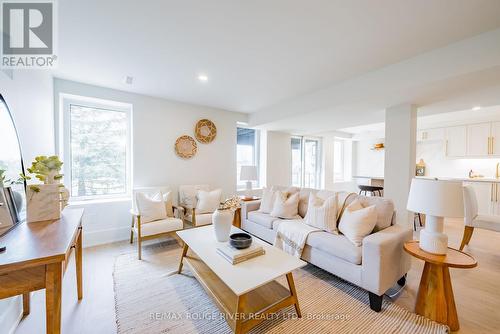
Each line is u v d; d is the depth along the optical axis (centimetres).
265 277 142
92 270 231
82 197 317
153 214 283
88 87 302
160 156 365
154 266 241
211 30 184
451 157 518
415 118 296
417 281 209
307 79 285
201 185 386
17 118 167
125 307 173
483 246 302
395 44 202
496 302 178
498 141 450
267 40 198
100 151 330
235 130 457
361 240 191
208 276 189
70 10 157
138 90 328
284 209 285
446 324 151
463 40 193
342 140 748
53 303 98
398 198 302
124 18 168
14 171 157
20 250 100
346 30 183
